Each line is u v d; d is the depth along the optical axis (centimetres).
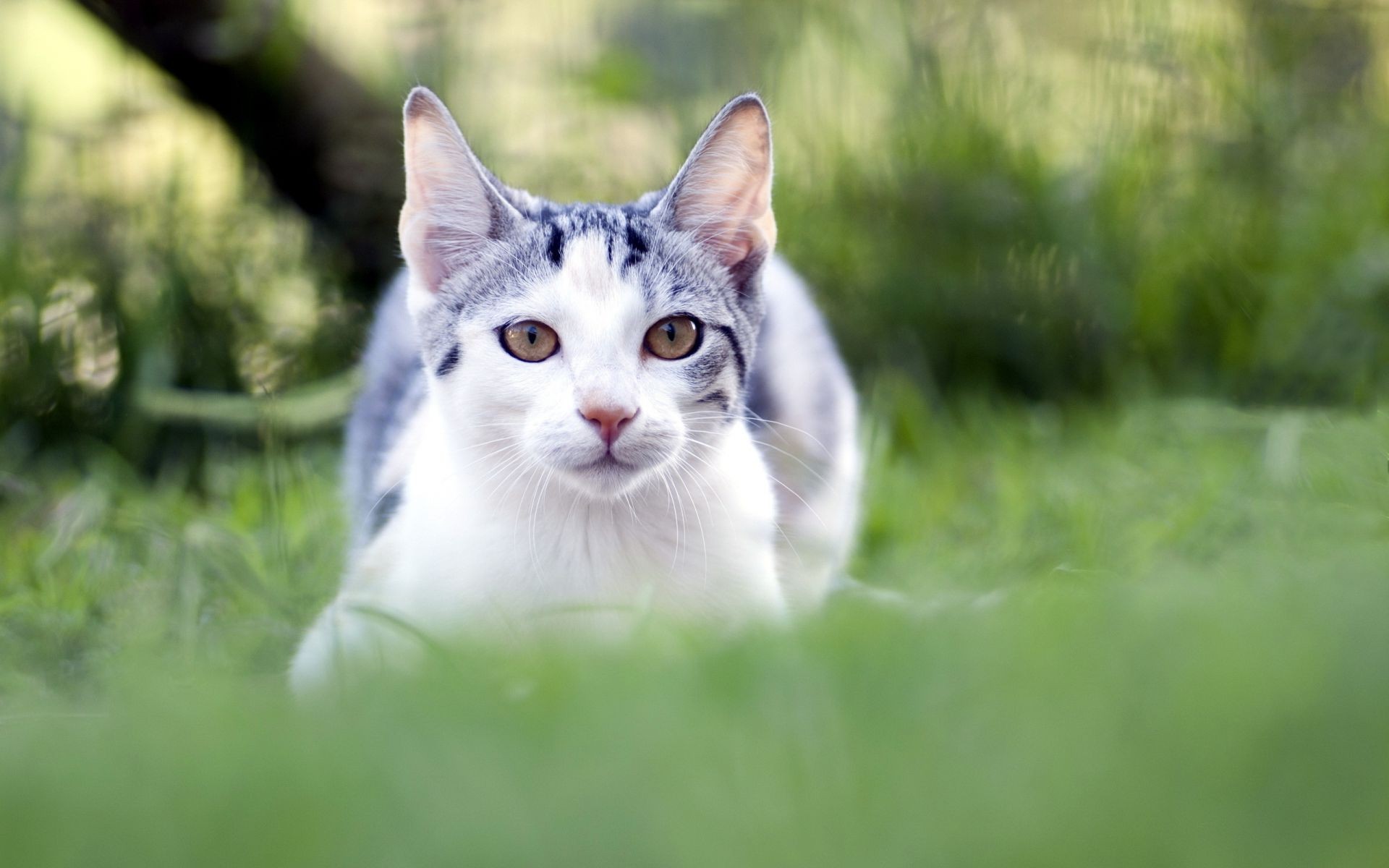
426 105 346
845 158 675
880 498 511
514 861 145
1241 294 630
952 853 143
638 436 323
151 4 619
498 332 336
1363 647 183
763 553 349
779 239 645
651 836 150
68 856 148
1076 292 644
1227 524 418
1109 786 152
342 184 660
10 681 330
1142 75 682
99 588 396
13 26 667
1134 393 615
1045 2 704
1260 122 671
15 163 611
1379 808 144
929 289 645
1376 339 595
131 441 573
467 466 341
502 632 315
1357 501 412
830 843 149
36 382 582
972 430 587
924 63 684
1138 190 664
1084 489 481
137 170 643
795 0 698
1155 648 196
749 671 205
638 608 294
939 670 198
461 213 351
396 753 174
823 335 473
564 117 677
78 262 600
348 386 538
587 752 174
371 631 293
